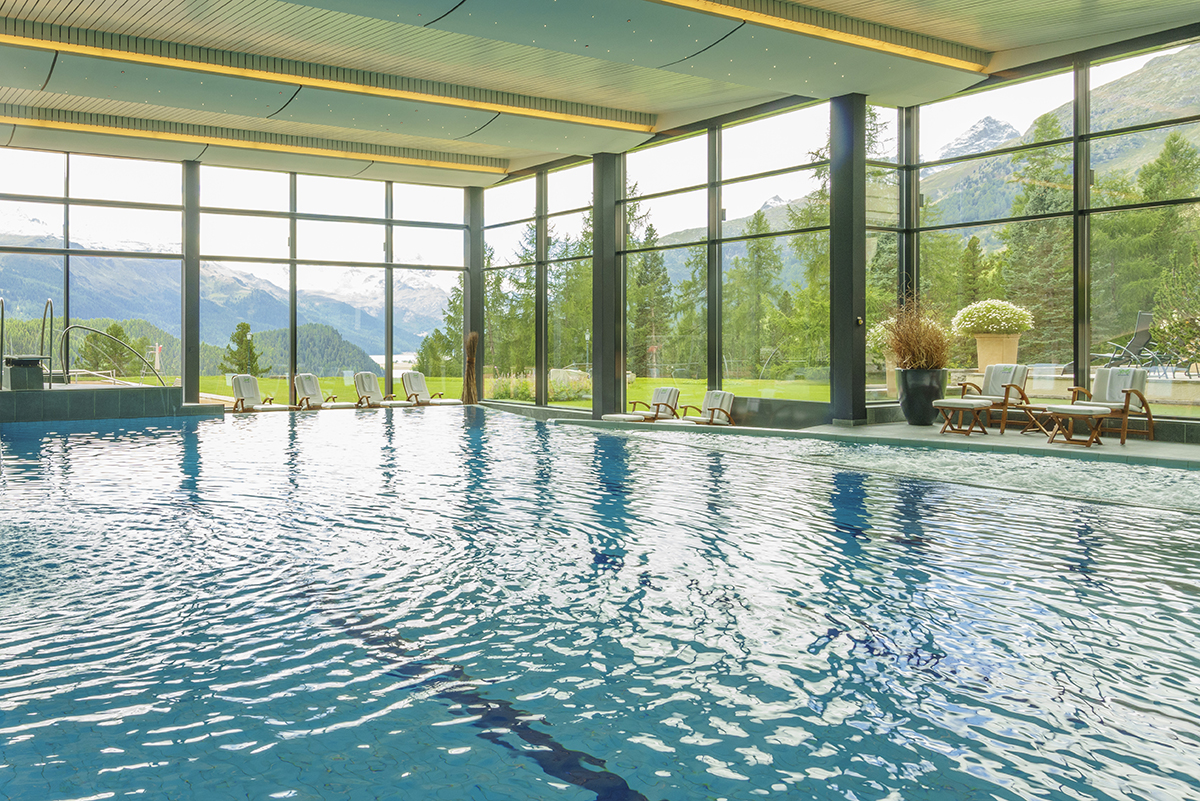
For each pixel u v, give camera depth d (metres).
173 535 5.80
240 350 17.12
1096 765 2.76
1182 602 4.33
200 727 3.03
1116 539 5.59
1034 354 11.66
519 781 2.69
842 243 12.02
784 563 5.09
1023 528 5.92
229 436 11.83
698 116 13.97
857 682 3.40
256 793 2.61
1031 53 11.01
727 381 14.16
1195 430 9.86
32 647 3.75
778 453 9.74
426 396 18.14
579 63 11.26
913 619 4.12
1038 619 4.10
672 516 6.37
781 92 11.76
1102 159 10.73
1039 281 11.55
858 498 7.02
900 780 2.69
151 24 9.70
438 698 3.28
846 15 9.60
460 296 19.22
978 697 3.26
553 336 17.28
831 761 2.80
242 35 10.09
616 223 15.66
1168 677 3.43
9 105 13.19
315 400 17.11
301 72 11.15
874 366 12.77
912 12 9.52
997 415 11.68
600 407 15.60
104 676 3.45
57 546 5.48
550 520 6.26
